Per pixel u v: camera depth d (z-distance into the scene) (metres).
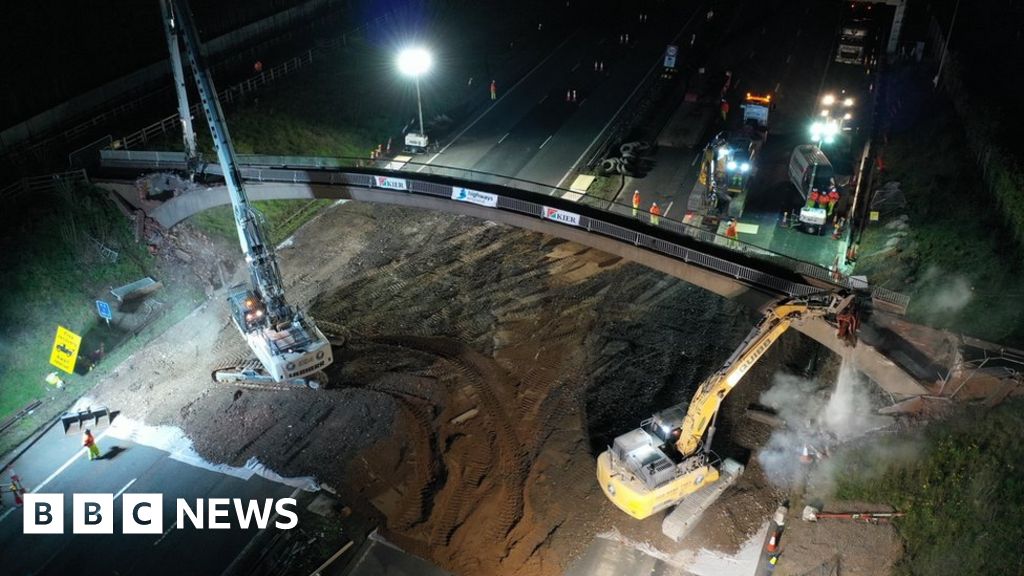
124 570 27.92
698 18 75.12
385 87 61.75
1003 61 58.06
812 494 29.23
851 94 58.56
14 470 32.59
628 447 28.03
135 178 44.16
